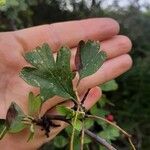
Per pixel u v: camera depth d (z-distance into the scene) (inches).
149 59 24.9
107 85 12.4
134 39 22.9
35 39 9.6
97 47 7.3
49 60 7.0
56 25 9.7
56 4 16.6
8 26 15.5
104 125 12.2
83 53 7.3
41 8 17.0
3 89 8.9
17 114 6.8
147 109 23.6
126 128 21.7
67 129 10.4
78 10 16.1
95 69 7.2
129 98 23.8
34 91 8.7
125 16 20.2
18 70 9.1
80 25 9.8
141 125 23.2
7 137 8.6
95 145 14.3
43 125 7.0
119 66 9.9
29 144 8.7
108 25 9.9
